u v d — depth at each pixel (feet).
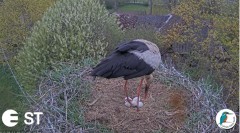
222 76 16.05
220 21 16.53
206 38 17.51
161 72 9.69
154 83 9.45
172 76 9.55
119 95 8.86
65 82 8.87
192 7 18.42
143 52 7.78
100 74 7.66
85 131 7.50
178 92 8.95
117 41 14.90
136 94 9.00
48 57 13.78
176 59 18.52
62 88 8.75
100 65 7.75
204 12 18.51
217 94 8.90
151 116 8.03
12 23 20.61
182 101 8.55
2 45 20.35
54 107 7.91
